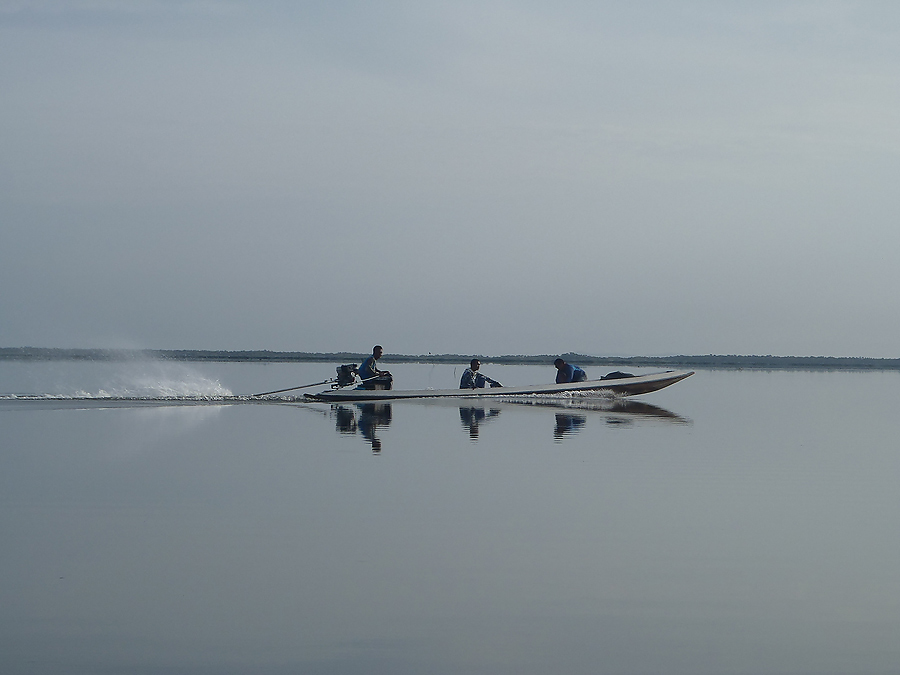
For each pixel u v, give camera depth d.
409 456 16.16
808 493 12.68
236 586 8.18
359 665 6.45
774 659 6.62
